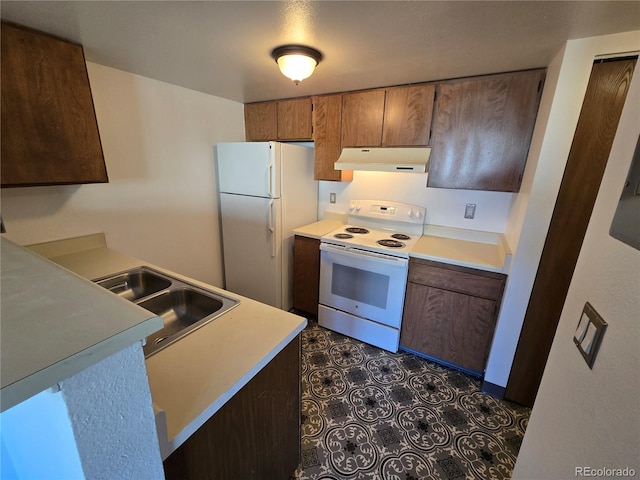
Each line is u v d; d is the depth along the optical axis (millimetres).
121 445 493
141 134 2037
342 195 2791
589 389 578
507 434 1558
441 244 2170
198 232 2572
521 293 1604
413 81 1920
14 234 1565
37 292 548
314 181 2785
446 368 2053
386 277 2090
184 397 747
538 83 1594
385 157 2062
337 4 1023
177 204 2363
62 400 404
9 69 1198
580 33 1197
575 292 719
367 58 1529
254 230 2482
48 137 1334
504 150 1738
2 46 1170
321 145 2373
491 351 1769
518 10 1037
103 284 1469
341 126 2244
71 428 420
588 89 1271
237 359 891
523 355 1676
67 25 1204
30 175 1301
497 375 1774
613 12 1017
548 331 1586
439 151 1923
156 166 2168
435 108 1890
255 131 2721
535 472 770
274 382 1022
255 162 2324
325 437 1525
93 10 1079
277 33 1270
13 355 380
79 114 1421
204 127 2443
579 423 596
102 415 455
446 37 1275
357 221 2709
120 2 1015
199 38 1333
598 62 1240
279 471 1170
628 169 551
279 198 2377
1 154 1218
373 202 2598
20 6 1048
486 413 1688
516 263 1575
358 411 1690
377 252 2090
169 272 1558
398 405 1736
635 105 568
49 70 1306
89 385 427
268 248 2449
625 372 477
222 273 2875
